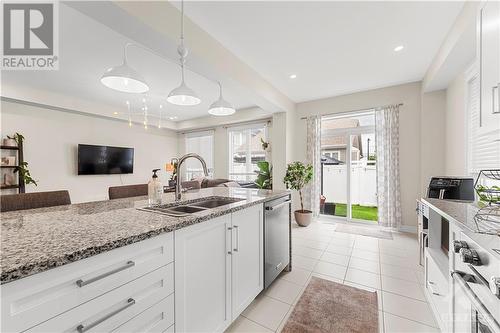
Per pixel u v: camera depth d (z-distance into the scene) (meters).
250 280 1.71
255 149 5.82
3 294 0.58
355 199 4.54
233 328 1.54
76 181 4.92
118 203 1.64
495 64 1.14
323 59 2.87
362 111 4.11
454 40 2.12
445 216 1.35
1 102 3.93
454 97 2.92
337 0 1.86
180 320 1.11
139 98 4.50
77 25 2.15
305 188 4.62
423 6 1.92
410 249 2.99
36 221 1.11
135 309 0.91
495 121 1.15
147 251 0.95
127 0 1.53
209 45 2.31
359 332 1.49
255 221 1.78
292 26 2.20
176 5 1.88
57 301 0.68
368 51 2.67
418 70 3.18
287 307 1.77
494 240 0.86
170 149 7.07
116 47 2.55
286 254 2.33
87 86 3.83
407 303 1.81
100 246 0.77
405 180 3.70
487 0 1.24
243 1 1.86
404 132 3.70
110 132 5.54
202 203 1.96
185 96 2.10
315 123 4.50
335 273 2.34
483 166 2.31
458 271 1.10
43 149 4.43
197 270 1.22
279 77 3.43
